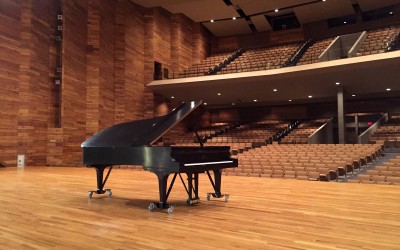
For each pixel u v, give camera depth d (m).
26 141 9.34
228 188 4.89
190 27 16.45
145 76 13.81
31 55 9.52
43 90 9.94
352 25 16.05
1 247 2.06
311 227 2.54
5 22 8.96
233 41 18.59
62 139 10.03
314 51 14.07
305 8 15.05
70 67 10.45
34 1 9.68
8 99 8.96
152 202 3.59
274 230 2.46
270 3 14.51
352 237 2.27
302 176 6.66
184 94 14.32
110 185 5.28
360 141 12.86
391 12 15.48
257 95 14.27
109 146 3.65
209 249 2.02
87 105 11.17
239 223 2.68
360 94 13.80
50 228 2.53
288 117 16.92
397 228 2.51
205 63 16.39
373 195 4.20
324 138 14.21
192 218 2.88
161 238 2.26
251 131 15.63
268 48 16.92
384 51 11.21
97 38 11.41
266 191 4.56
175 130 15.16
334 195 4.20
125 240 2.21
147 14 14.06
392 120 14.09
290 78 11.85
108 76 11.99
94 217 2.93
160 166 3.23
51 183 5.54
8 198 3.98
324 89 12.82
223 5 14.62
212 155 3.59
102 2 11.73
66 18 10.33
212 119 18.47
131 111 12.91
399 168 6.45
